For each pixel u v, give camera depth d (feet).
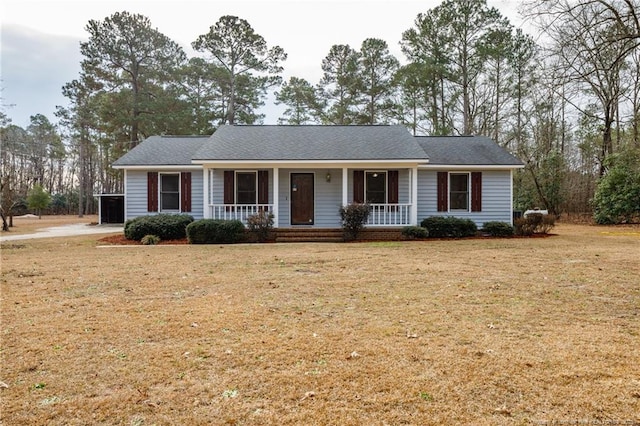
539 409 8.86
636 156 65.26
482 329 14.23
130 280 23.34
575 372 10.65
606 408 8.86
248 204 51.24
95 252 36.65
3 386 10.08
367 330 14.21
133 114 98.17
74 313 16.56
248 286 21.57
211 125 108.78
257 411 8.88
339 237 47.26
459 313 16.21
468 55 90.89
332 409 8.94
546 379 10.27
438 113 98.73
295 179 52.24
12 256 33.71
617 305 17.21
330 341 13.15
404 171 52.16
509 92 90.63
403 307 17.17
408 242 44.04
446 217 49.85
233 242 45.57
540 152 83.35
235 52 107.86
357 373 10.73
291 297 19.08
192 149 58.90
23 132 164.96
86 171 154.40
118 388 10.00
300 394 9.63
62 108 121.70
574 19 27.43
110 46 96.73
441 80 94.73
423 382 10.18
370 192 52.39
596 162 82.69
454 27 88.89
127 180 55.06
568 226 67.36
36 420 8.55
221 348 12.61
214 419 8.57
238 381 10.34
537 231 52.65
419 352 12.14
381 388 9.88
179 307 17.40
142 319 15.67
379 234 47.37
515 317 15.61
